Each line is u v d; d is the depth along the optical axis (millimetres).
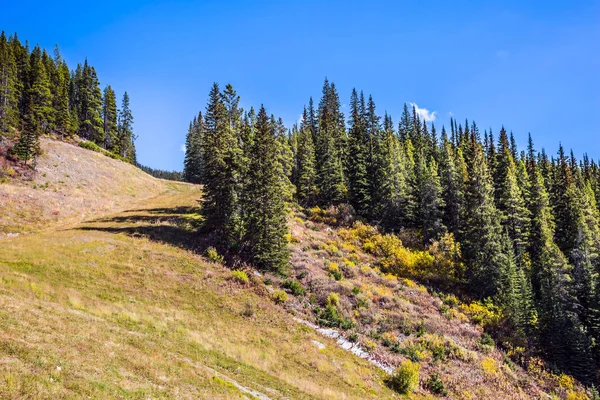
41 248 29281
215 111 44594
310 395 16891
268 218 35281
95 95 91750
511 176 56625
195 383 12961
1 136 57469
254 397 13852
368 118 72875
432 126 95875
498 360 30672
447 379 25641
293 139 76625
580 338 33844
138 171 79188
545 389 29203
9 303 15289
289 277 35344
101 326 16375
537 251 50375
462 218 52906
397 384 22562
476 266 42688
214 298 26969
